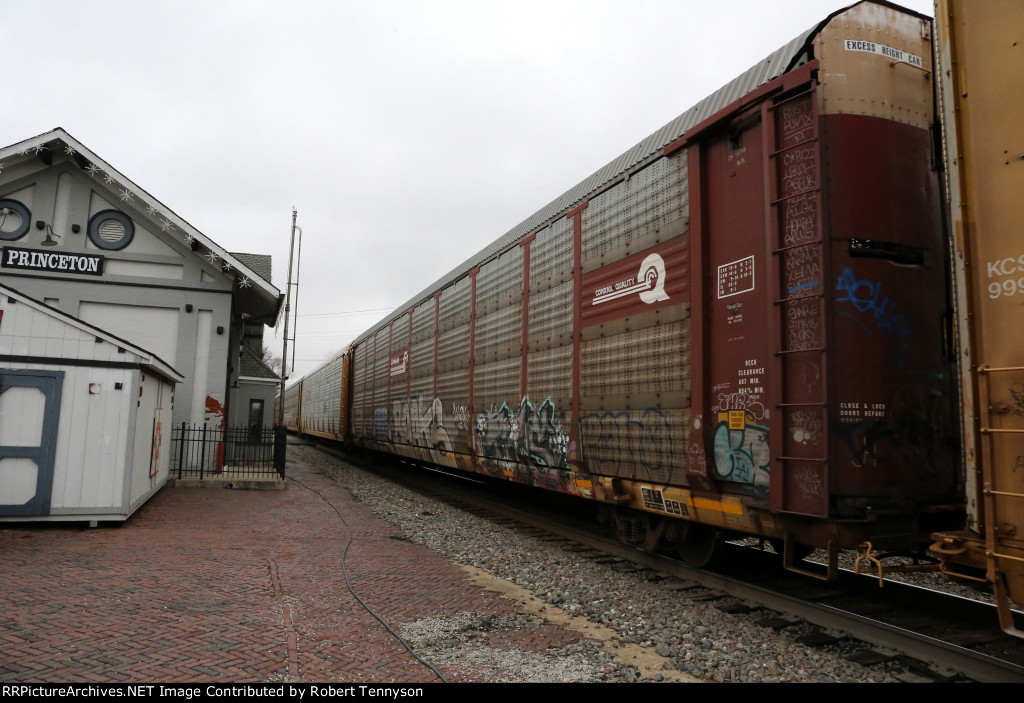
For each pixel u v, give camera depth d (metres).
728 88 5.70
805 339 4.66
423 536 8.71
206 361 13.93
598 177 7.56
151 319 13.76
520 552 7.75
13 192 13.20
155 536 7.67
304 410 33.03
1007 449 3.33
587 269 7.50
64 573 5.72
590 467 7.17
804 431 4.61
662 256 6.19
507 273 9.78
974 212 3.57
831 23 4.86
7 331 7.90
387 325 17.11
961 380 3.64
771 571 6.64
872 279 4.69
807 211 4.71
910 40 5.11
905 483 4.63
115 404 8.25
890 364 4.68
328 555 7.14
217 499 11.08
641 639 4.88
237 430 16.88
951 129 3.74
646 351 6.32
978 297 3.53
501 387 9.64
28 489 7.85
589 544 8.15
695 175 5.78
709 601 5.72
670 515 6.01
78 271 13.36
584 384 7.36
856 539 4.46
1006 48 3.46
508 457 9.27
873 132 4.82
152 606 4.87
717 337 5.45
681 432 5.76
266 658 3.97
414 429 13.95
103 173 13.46
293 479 14.91
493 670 4.10
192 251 13.98
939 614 5.21
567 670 4.16
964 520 4.98
